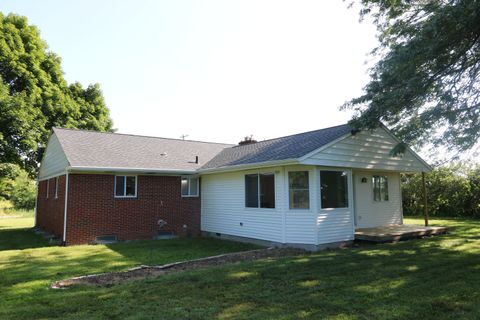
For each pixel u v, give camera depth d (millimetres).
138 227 14016
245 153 14930
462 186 21266
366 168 12469
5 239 14148
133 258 9742
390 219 14867
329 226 11094
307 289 6078
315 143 11578
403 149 10922
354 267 7727
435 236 13016
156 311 5031
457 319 4645
